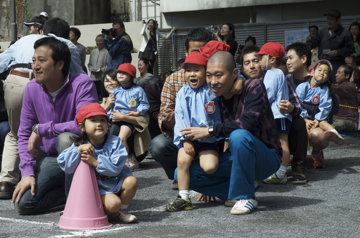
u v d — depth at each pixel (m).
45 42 3.20
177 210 3.13
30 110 3.40
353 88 7.04
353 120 7.05
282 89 4.02
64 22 4.23
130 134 5.17
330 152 5.81
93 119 2.79
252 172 2.98
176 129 3.24
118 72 5.22
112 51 8.60
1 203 3.70
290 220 2.79
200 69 3.19
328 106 4.67
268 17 12.20
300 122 4.14
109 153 2.84
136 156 5.57
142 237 2.46
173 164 4.05
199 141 3.19
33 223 2.88
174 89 3.90
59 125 3.21
